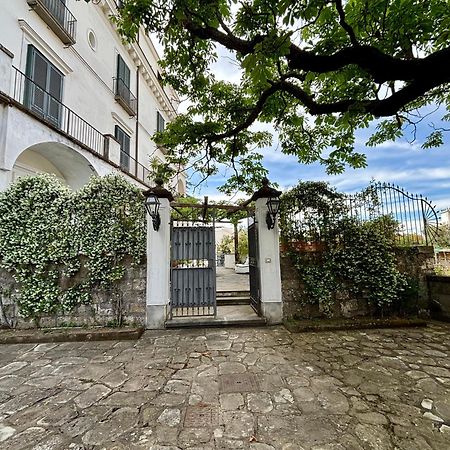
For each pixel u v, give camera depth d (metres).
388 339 3.82
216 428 1.93
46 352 3.47
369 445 1.74
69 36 7.59
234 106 5.61
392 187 5.14
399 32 3.16
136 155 12.24
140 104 12.82
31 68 6.59
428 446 1.72
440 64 2.51
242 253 13.57
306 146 6.08
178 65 4.52
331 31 3.70
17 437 1.85
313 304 4.81
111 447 1.75
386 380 2.60
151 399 2.32
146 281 4.55
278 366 2.96
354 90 4.32
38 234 4.41
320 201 5.04
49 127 6.02
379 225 5.08
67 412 2.13
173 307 4.87
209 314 4.94
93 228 4.49
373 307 4.90
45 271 4.41
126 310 4.48
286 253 4.88
